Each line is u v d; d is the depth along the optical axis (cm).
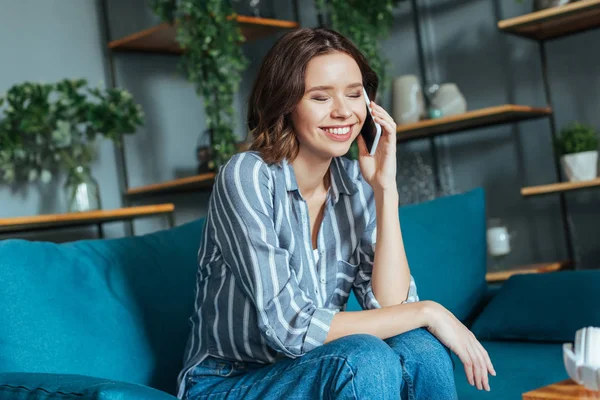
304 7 427
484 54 381
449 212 240
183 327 170
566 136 322
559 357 196
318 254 161
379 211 162
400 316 139
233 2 389
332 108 150
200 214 403
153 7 334
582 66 351
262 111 153
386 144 162
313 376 129
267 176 150
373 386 123
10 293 146
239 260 143
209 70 336
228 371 150
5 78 338
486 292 243
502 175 379
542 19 309
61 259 159
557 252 362
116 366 153
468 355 140
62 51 358
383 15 345
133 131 330
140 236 180
